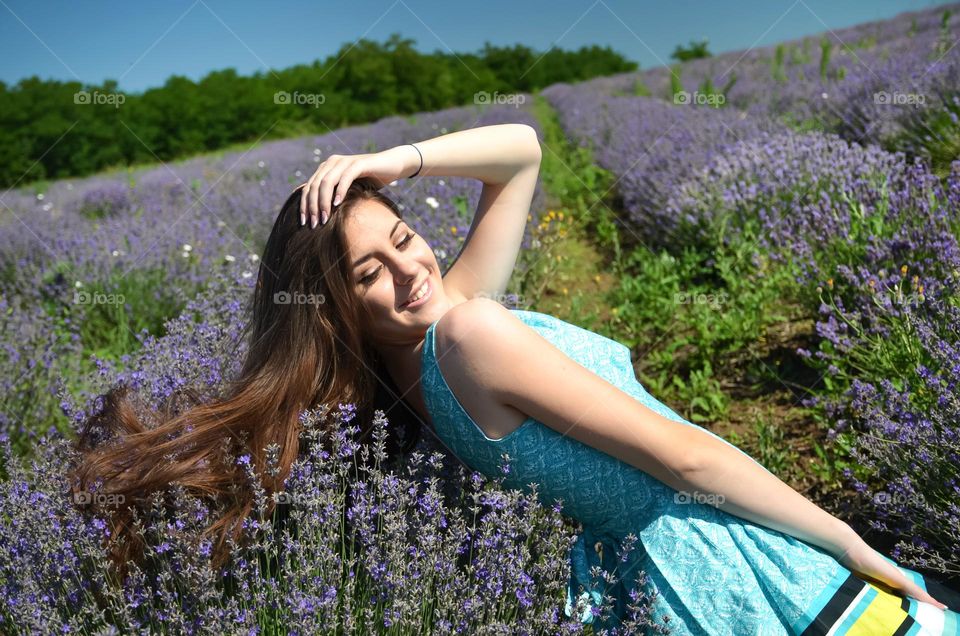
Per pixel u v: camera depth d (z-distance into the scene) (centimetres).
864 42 1239
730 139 648
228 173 1149
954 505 204
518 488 176
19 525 174
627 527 172
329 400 178
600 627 178
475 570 172
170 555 173
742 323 367
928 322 252
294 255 171
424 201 554
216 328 263
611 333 423
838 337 277
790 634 161
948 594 171
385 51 2483
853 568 168
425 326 176
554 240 520
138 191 1023
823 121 685
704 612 162
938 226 299
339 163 174
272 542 168
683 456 160
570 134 1223
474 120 1589
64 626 147
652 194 589
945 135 477
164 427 176
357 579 177
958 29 958
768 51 1572
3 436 219
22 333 368
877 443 226
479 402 164
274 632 166
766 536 166
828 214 362
